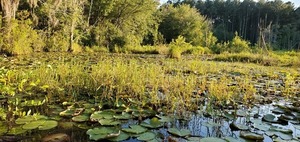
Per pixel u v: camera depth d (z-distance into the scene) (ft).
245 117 8.69
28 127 7.00
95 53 45.62
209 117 8.65
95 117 7.95
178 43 55.26
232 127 7.68
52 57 29.91
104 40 60.49
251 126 7.79
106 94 10.76
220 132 7.23
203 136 6.91
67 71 13.26
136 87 11.23
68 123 7.60
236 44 59.16
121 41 61.57
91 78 12.35
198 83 14.37
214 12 155.33
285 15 136.05
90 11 59.11
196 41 86.79
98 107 9.36
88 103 9.84
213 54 58.75
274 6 139.64
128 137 6.56
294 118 8.57
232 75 19.26
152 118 7.88
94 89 11.60
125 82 12.07
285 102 11.11
